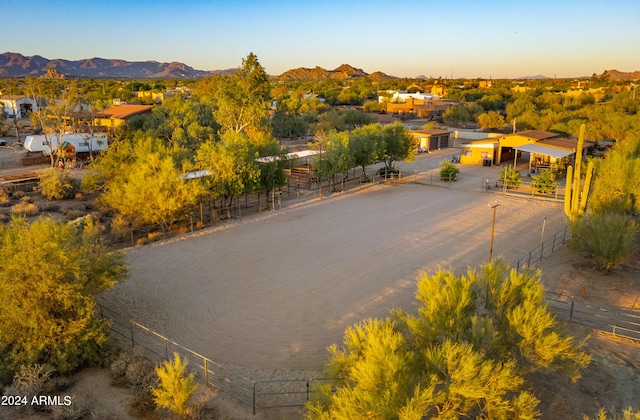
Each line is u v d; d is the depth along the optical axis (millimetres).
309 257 26188
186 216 31047
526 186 45594
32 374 13969
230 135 36562
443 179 48906
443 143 73000
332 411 10477
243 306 20172
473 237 30094
